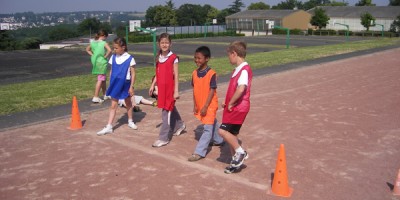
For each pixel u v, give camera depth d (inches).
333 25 2514.8
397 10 2331.4
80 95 371.9
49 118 290.0
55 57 790.5
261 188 171.8
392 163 201.6
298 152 216.7
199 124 278.2
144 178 182.5
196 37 1743.4
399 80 465.1
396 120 285.9
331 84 442.3
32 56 813.9
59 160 206.4
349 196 164.4
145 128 268.4
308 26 2512.3
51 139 242.4
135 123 281.0
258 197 163.5
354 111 313.7
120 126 273.0
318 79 479.5
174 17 3090.6
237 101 181.8
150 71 542.9
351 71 550.0
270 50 969.5
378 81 460.4
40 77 514.6
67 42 2256.4
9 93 378.6
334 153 215.6
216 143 228.8
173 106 227.5
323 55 776.9
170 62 219.9
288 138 242.4
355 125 272.2
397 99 358.3
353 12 2469.2
